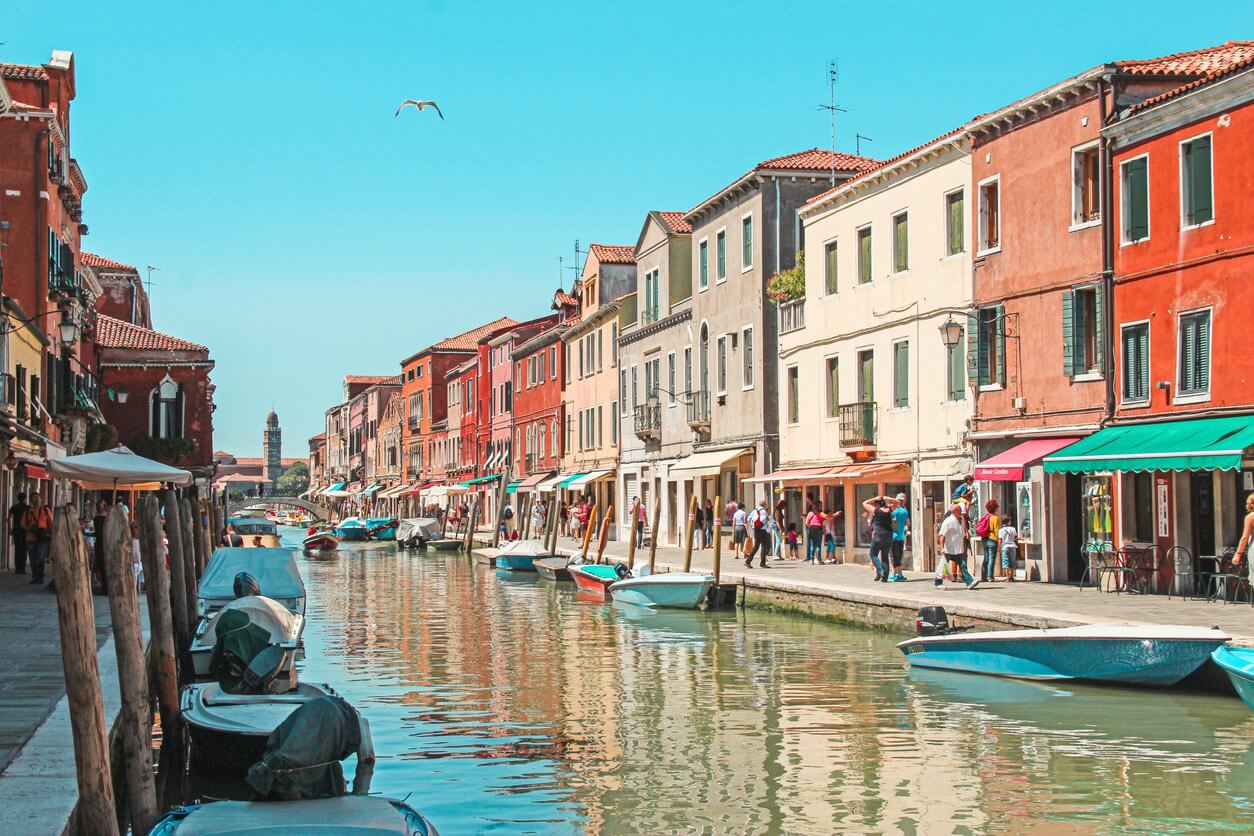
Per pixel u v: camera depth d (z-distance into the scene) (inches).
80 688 298.7
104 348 2127.2
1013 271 1072.2
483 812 430.3
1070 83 992.9
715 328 1710.1
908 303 1230.9
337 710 390.0
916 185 1219.2
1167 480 886.4
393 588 1475.1
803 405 1456.7
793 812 427.5
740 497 1619.1
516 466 2901.1
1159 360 924.0
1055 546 1008.2
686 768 491.8
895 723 573.9
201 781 467.5
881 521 1040.8
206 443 2164.1
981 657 697.0
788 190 1571.1
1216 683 619.8
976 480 1067.9
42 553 984.3
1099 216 982.4
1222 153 868.0
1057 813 422.6
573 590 1421.0
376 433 4891.7
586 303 2402.8
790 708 616.1
